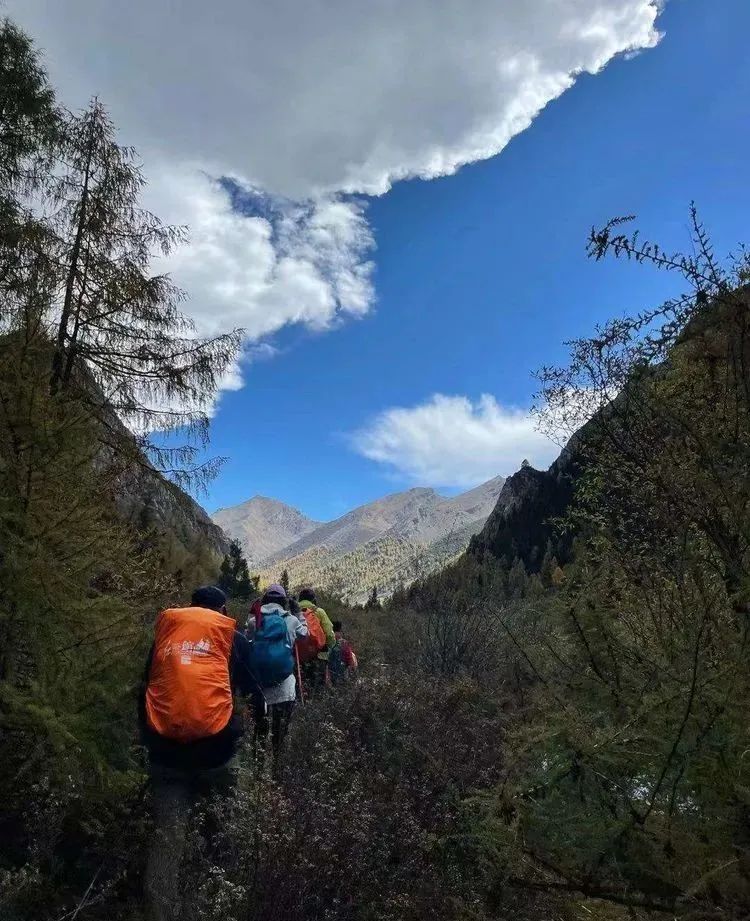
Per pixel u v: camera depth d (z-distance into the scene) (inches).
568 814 77.1
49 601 107.8
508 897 102.5
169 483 311.7
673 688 71.6
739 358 77.8
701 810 69.6
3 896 85.5
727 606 75.1
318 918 102.2
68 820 112.5
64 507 117.3
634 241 80.4
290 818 110.2
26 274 270.5
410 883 112.4
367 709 184.7
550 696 90.1
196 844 112.3
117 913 101.1
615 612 89.1
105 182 320.5
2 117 310.3
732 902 66.0
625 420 90.9
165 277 311.9
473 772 147.9
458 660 302.0
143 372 311.7
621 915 78.8
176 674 119.4
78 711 109.7
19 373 114.4
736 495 74.1
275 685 176.7
